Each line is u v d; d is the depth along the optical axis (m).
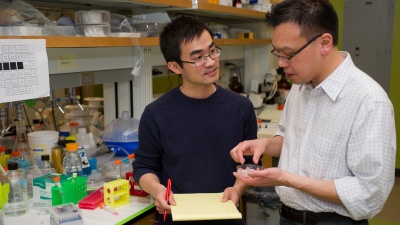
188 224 1.59
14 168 1.67
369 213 1.31
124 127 2.41
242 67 4.34
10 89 1.66
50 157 2.04
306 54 1.27
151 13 2.53
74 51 2.06
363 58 5.14
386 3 4.89
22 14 1.83
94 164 2.15
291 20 1.26
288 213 1.51
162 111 1.60
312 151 1.41
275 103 4.13
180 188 1.62
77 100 2.30
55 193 1.65
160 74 3.35
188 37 1.51
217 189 1.62
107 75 2.31
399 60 4.90
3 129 1.99
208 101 1.61
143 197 1.77
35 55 1.73
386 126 1.26
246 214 2.71
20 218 1.55
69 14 2.39
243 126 1.67
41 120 2.45
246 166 1.52
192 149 1.60
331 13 1.28
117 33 2.14
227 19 3.93
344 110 1.32
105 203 1.67
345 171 1.35
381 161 1.24
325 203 1.39
